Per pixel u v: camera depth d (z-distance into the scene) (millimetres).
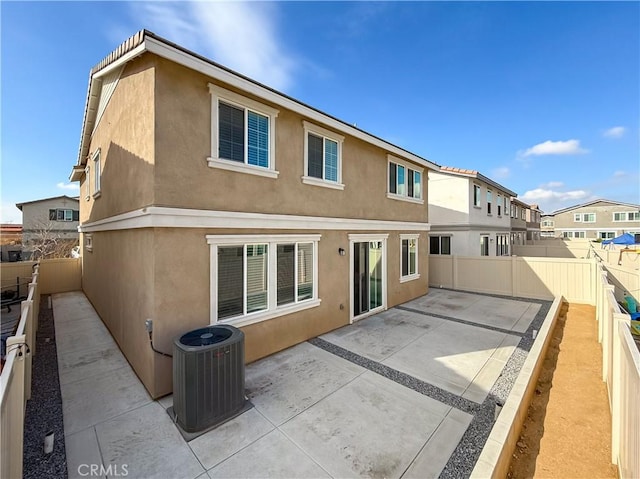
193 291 5277
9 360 2762
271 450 3668
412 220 12125
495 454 2895
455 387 5207
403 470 3350
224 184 5738
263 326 6453
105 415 4406
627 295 11125
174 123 5035
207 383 4043
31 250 25562
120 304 6887
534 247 25047
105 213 8305
